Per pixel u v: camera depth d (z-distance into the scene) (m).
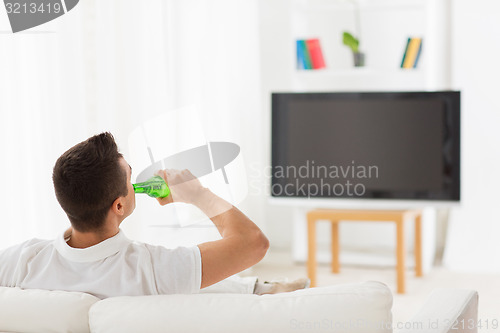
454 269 4.07
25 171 2.35
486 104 4.12
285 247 4.68
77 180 1.21
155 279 1.21
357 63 4.23
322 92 3.79
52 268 1.26
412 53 4.01
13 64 2.29
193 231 3.44
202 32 3.70
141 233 3.10
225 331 1.05
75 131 2.58
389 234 4.54
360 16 4.49
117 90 2.95
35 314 1.17
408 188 3.70
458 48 4.16
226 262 1.23
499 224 4.10
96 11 2.79
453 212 4.19
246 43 4.08
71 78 2.57
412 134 3.69
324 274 3.99
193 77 3.64
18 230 2.32
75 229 1.25
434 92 3.64
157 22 3.25
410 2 4.00
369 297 1.04
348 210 3.68
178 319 1.08
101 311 1.12
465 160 4.16
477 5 4.12
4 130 2.25
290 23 4.21
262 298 1.09
